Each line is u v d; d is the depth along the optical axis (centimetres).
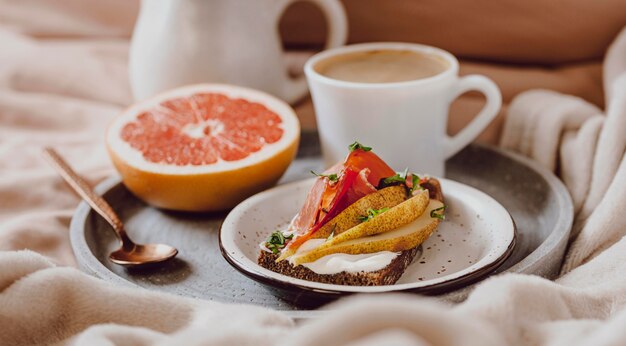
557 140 74
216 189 68
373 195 61
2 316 57
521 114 77
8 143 82
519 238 67
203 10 75
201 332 51
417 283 57
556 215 68
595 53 83
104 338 52
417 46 74
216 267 64
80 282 57
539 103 76
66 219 71
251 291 62
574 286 60
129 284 60
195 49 75
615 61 77
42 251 68
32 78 90
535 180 72
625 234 64
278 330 51
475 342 45
